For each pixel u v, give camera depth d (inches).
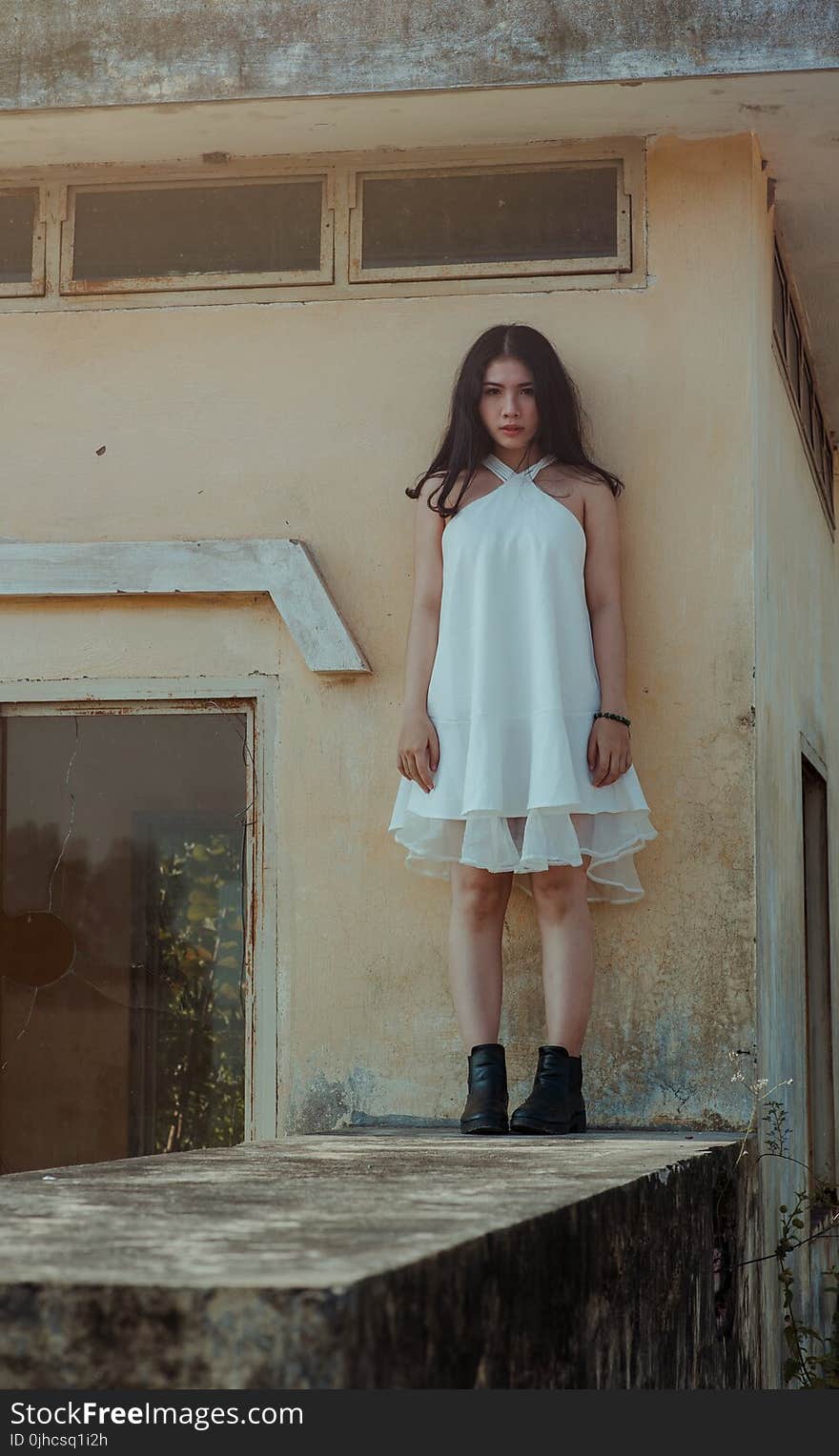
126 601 179.8
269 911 174.1
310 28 164.2
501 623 157.1
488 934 159.9
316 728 175.2
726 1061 163.8
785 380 210.1
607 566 164.1
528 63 161.0
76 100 167.2
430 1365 64.2
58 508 181.9
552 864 157.0
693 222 174.1
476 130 173.6
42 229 184.7
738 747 167.6
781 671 196.5
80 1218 78.2
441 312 177.8
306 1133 170.2
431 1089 169.0
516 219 177.5
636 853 167.6
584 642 159.3
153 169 182.7
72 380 183.0
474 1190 91.3
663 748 168.6
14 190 185.6
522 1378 74.9
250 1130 171.6
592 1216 88.4
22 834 180.4
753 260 173.2
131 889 177.8
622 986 166.2
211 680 177.6
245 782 177.0
